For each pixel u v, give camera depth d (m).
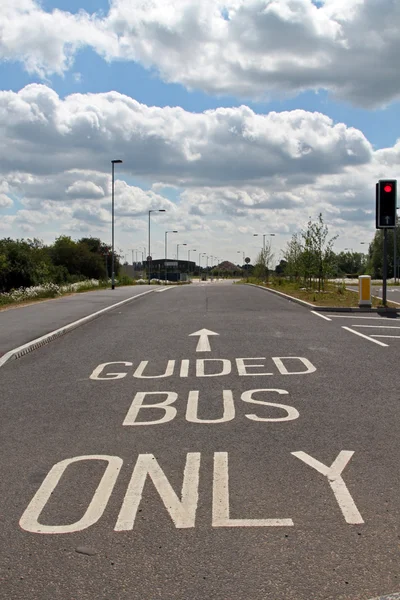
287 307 22.02
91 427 6.59
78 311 20.27
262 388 8.40
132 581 3.41
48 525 4.14
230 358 10.87
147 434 6.28
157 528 4.07
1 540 3.93
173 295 31.50
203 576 3.45
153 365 10.34
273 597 3.24
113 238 42.22
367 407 7.30
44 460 5.51
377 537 3.89
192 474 5.06
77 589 3.34
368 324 16.17
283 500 4.50
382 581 3.37
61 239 78.81
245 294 31.53
